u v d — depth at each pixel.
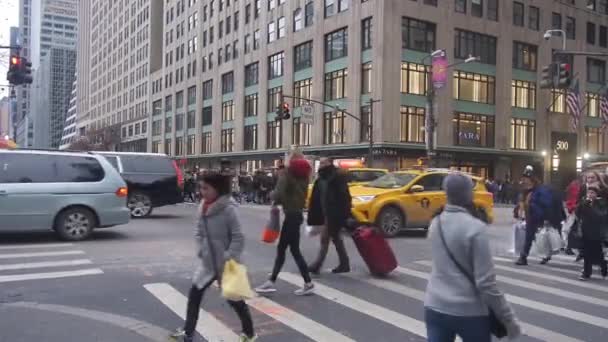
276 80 51.44
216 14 63.38
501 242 13.38
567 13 49.22
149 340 5.20
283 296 7.02
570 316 6.39
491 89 44.19
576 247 10.07
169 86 77.56
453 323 3.22
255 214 19.00
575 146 32.62
